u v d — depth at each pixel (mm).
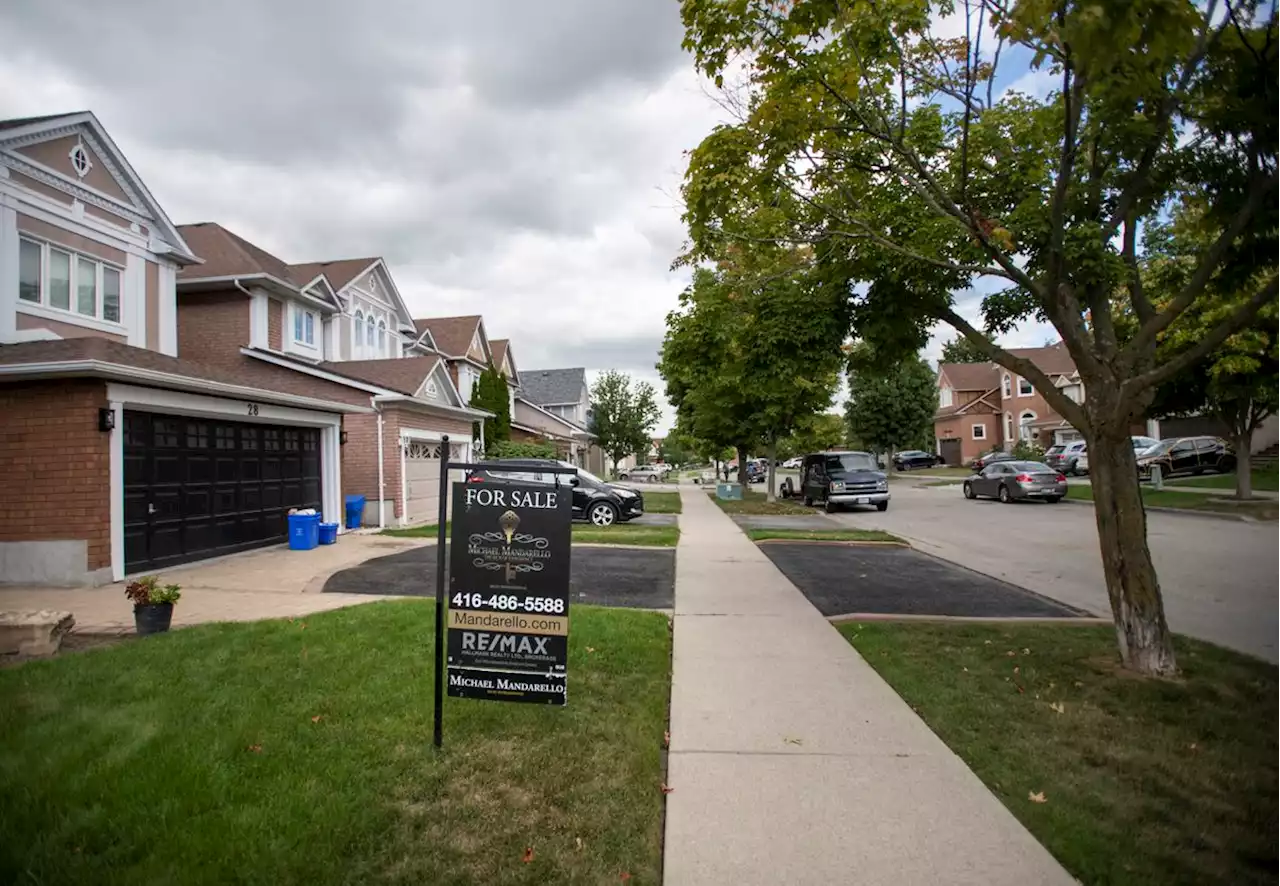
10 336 11250
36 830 3148
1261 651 6359
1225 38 4922
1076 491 27578
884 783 3826
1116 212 5691
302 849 3041
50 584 9477
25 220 11672
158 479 10938
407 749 4047
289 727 4301
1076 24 3014
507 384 34656
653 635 6676
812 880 2969
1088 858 3107
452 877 2938
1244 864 3082
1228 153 5484
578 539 14414
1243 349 13188
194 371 11523
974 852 3172
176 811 3293
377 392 17859
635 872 3006
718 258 8578
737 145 6340
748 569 10945
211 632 6473
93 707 4574
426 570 10680
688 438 35094
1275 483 24609
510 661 4016
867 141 7027
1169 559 11562
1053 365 48875
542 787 3689
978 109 6777
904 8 5645
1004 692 5219
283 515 14086
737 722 4680
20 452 9664
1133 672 5582
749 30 6062
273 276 18359
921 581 9938
